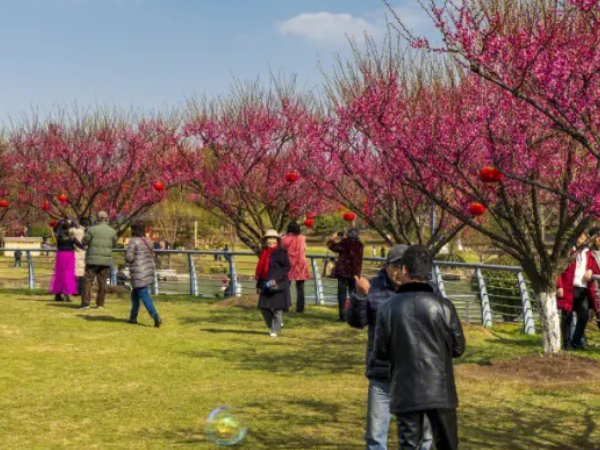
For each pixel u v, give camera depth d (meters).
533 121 9.12
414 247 5.23
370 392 5.57
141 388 9.20
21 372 10.07
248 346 12.30
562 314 12.38
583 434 7.23
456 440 4.95
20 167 23.41
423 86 13.00
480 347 12.40
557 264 10.43
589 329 14.62
